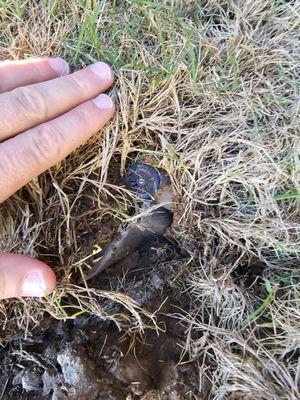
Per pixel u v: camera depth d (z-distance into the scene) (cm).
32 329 24
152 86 24
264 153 23
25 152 21
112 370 22
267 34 25
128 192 23
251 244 23
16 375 23
